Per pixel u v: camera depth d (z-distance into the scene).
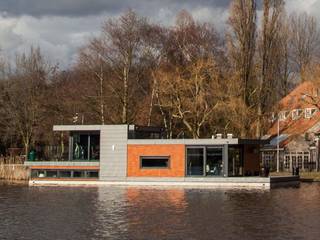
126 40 88.31
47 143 102.88
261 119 85.25
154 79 85.31
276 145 95.50
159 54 93.56
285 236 32.78
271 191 59.25
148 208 44.97
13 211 44.00
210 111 82.12
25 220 39.22
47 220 39.09
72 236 33.16
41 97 98.81
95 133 71.56
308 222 37.53
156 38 92.88
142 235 33.28
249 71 84.38
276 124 101.94
